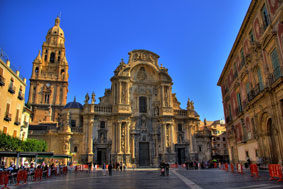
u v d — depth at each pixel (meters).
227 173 32.16
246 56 35.16
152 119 64.81
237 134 45.66
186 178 27.47
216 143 104.56
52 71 99.69
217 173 33.59
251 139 36.72
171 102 65.69
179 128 65.94
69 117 60.47
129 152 58.81
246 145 39.69
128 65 65.06
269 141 30.80
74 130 57.72
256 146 34.69
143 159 61.53
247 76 36.81
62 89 94.81
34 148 43.38
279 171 19.17
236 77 43.66
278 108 26.72
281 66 25.56
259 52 30.88
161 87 65.88
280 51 25.73
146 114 64.31
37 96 91.50
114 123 60.47
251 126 36.19
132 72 66.44
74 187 20.02
